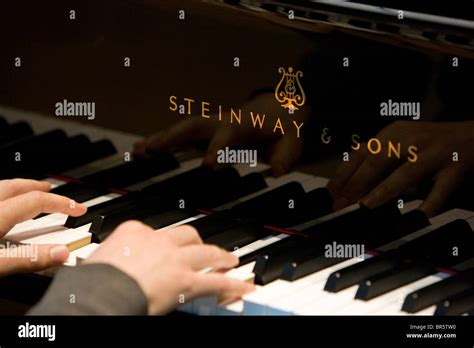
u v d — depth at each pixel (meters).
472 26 2.12
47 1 2.55
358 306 2.05
